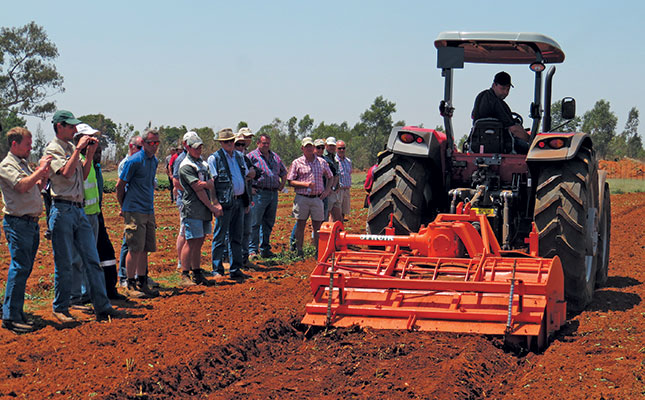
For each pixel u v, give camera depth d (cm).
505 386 486
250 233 1064
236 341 579
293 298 770
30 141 631
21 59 5791
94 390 458
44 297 785
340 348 559
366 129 8206
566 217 671
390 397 450
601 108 8631
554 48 748
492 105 755
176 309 706
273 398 463
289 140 6881
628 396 441
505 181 739
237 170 912
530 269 585
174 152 1413
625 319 659
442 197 780
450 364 497
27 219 618
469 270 588
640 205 2295
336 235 652
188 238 853
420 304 603
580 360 526
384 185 734
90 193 726
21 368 505
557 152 673
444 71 745
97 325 630
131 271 776
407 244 626
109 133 8325
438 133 752
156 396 467
